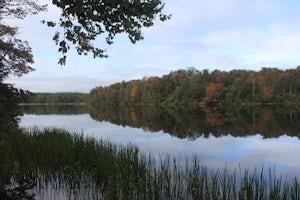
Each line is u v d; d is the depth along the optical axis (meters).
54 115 59.62
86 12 4.76
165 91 110.31
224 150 16.47
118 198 7.33
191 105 93.94
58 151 11.05
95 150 11.36
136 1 4.78
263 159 14.12
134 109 85.88
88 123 36.78
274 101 84.00
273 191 7.09
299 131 25.33
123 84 137.75
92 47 5.62
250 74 98.12
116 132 26.11
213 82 95.44
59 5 4.72
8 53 18.19
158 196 7.55
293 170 11.88
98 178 8.97
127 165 9.26
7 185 8.95
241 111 59.69
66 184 8.91
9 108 10.18
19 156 11.27
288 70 93.25
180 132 25.73
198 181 8.05
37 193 8.19
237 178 9.76
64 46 5.08
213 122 35.31
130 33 5.12
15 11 13.10
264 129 27.06
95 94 141.62
